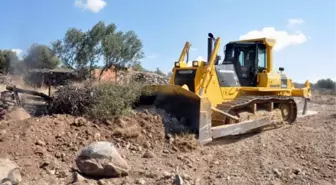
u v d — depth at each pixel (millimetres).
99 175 5582
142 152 7098
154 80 22016
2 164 5098
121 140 7379
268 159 7316
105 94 8398
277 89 11086
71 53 25703
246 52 10797
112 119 8008
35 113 9195
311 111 15938
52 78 22047
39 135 6777
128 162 6402
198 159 7156
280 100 11023
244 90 10289
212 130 8453
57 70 24734
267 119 10203
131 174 5824
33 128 6930
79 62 25125
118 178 5621
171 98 9203
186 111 8828
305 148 8180
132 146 7250
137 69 28078
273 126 10648
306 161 7254
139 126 8062
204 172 6457
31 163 5777
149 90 9633
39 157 6051
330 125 11047
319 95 29203
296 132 10094
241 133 9508
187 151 7555
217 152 7820
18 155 5965
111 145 6074
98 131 7504
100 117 7984
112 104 8172
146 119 8352
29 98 10219
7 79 19047
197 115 8516
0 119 8164
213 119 9219
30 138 6582
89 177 5559
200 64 9586
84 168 5574
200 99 8328
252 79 10750
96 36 25719
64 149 6559
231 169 6629
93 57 25484
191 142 7797
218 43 9484
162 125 8312
